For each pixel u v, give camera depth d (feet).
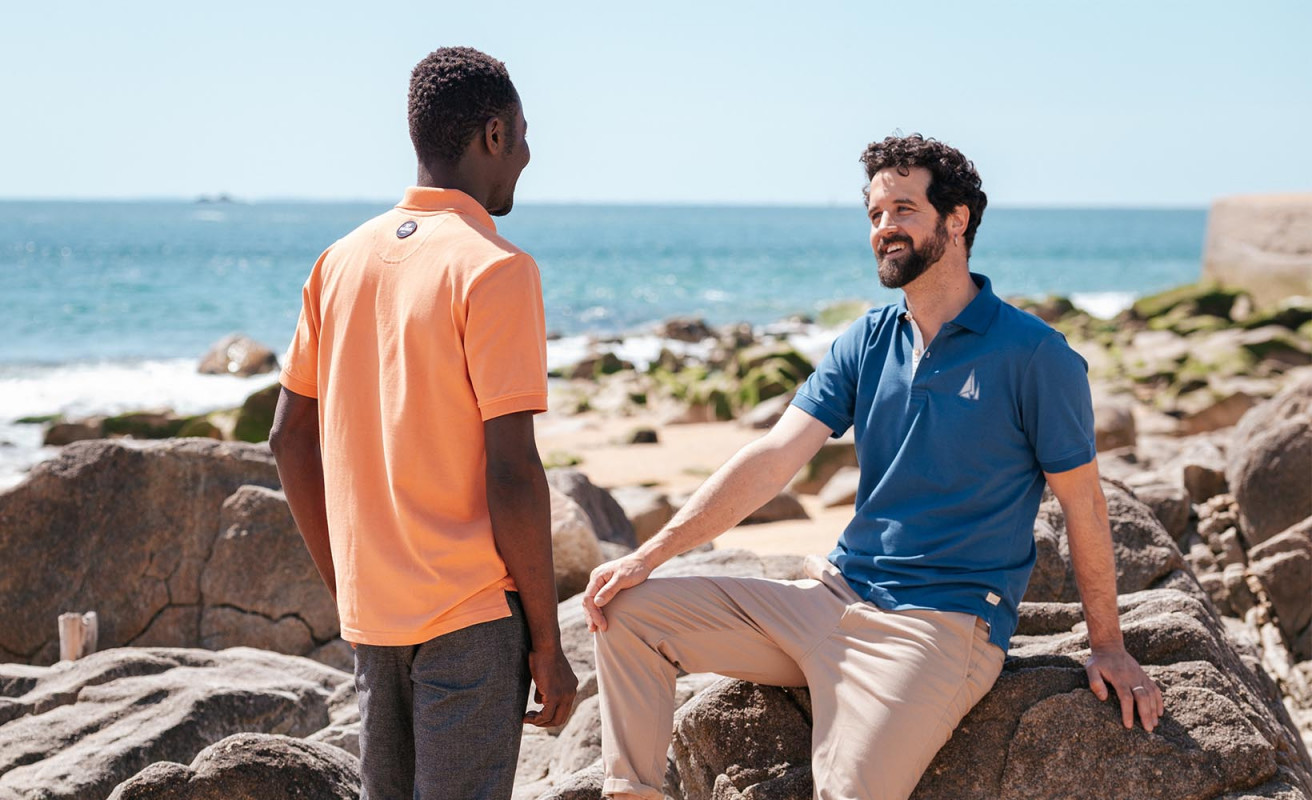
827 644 9.76
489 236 8.19
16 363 87.04
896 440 10.14
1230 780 9.25
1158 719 9.52
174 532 20.53
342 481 8.45
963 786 9.53
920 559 9.84
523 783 12.80
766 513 36.63
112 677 14.75
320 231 402.31
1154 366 70.90
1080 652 10.33
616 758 9.64
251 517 20.58
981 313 9.88
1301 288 93.56
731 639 10.03
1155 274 230.07
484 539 8.18
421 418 8.09
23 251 252.42
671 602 9.97
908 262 9.85
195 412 67.00
